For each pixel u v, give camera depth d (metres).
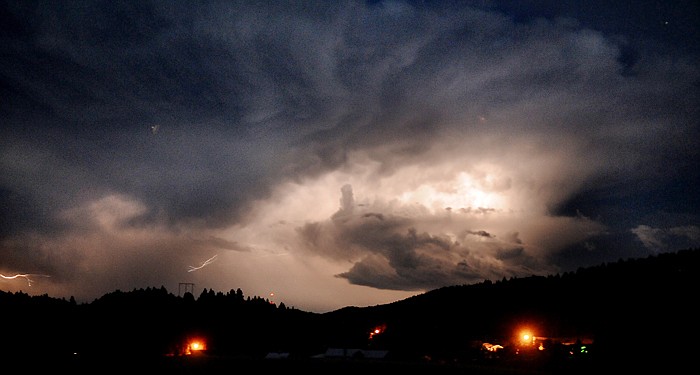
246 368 77.00
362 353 79.75
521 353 77.50
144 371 80.44
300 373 72.12
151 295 136.38
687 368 60.25
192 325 119.06
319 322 129.62
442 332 101.38
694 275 85.75
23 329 107.44
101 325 114.31
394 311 130.12
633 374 61.50
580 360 69.69
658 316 75.88
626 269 100.75
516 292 119.31
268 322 126.38
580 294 101.25
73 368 84.44
